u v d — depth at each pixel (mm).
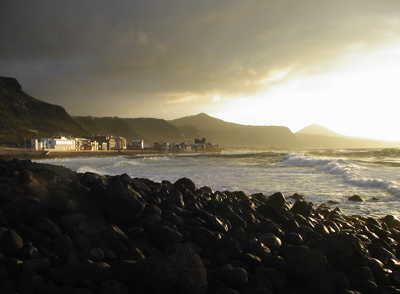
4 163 7387
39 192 5676
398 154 67375
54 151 112375
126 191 5793
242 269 4445
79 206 5602
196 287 3863
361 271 4988
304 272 4512
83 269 3990
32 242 4473
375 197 15414
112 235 5031
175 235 5203
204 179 23188
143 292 3873
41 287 3646
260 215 8297
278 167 37094
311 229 7336
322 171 30250
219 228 6094
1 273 3768
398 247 6637
